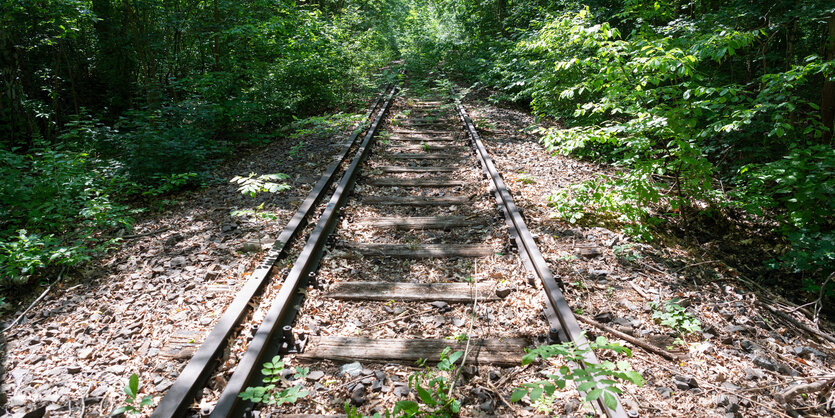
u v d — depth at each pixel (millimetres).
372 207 5441
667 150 4879
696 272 4137
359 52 15750
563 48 8727
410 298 3525
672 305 3424
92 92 12023
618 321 3264
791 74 4238
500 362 2785
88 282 3863
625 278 3900
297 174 6641
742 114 4215
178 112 7363
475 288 3631
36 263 3857
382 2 29312
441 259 4184
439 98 13500
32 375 2721
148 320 3252
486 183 6102
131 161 6418
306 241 4348
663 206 5582
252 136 8742
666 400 2512
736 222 5289
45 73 10359
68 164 5418
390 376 2701
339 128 9234
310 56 11445
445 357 2781
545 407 2434
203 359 2551
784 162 4430
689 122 4508
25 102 8414
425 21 30875
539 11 13461
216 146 7379
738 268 4449
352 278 3854
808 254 3986
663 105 4656
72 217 5125
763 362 2836
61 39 9688
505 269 3945
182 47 12312
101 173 6414
